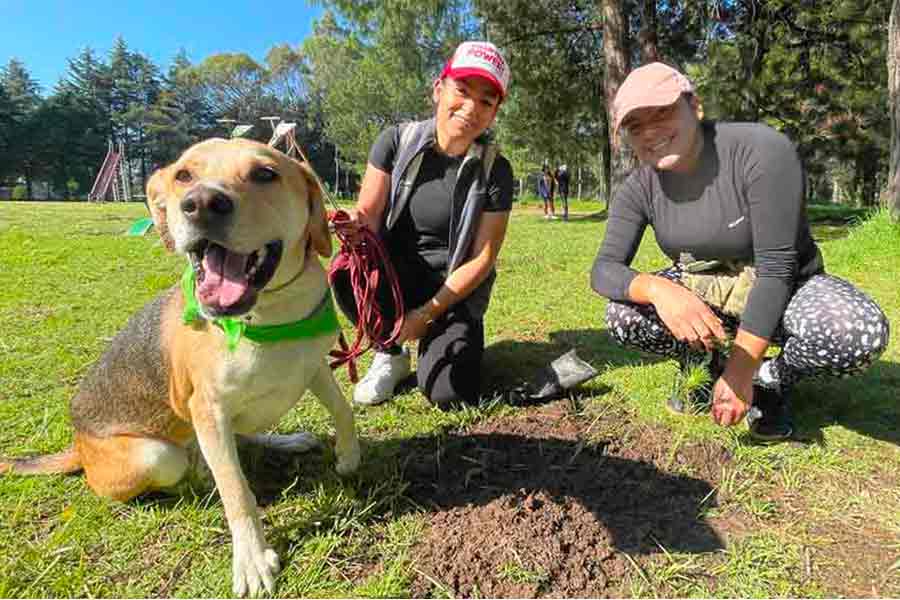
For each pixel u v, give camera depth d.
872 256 5.96
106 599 1.69
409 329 2.73
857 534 1.92
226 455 1.84
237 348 1.80
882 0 14.37
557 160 21.06
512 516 2.00
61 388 3.11
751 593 1.68
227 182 1.67
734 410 2.15
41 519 2.04
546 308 4.69
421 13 15.99
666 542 1.90
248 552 1.76
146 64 69.38
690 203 2.35
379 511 2.08
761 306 2.13
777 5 14.63
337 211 2.47
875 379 2.98
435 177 2.99
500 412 2.88
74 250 7.64
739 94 14.59
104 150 62.19
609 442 2.53
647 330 2.61
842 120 19.84
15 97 59.56
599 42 16.80
